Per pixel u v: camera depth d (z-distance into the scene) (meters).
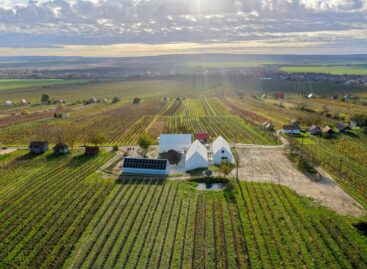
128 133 95.75
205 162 60.12
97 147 72.00
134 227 39.38
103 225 40.09
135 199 47.41
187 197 47.88
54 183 53.94
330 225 39.41
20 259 33.81
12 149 76.75
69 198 48.00
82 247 35.72
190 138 70.88
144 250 34.84
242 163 63.69
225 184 52.97
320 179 54.62
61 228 39.41
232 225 39.91
